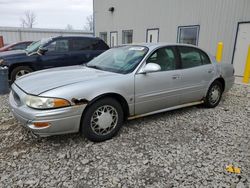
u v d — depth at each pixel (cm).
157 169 261
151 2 1216
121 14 1463
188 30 1057
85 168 262
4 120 397
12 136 336
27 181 238
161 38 1193
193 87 427
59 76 332
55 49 671
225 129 373
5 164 267
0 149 300
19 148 303
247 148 310
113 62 386
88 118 304
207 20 966
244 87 702
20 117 288
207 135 349
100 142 322
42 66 652
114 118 332
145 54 365
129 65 359
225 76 493
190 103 442
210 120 412
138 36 1346
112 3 1535
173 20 1114
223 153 296
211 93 473
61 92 281
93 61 423
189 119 415
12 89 338
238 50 880
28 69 640
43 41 680
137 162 274
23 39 1919
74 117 290
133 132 356
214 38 953
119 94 326
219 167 264
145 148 307
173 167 265
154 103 372
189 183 238
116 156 287
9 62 612
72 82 302
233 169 260
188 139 335
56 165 267
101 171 257
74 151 297
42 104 272
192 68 423
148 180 242
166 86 381
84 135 310
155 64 347
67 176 247
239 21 859
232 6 873
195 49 444
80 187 231
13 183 235
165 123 394
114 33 1567
